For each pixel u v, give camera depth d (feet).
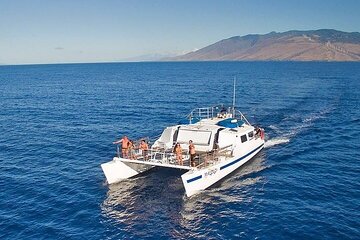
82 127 159.74
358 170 100.27
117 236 67.31
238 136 101.40
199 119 115.03
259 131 116.98
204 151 96.32
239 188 88.12
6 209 78.54
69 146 128.16
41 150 123.85
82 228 70.23
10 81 480.64
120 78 507.30
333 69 653.71
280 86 331.57
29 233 68.64
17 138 140.87
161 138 103.09
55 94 299.58
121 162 91.40
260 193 85.35
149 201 81.10
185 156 92.58
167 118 178.60
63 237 67.15
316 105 209.77
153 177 95.40
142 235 67.56
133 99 256.11
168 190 86.89
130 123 167.12
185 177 80.33
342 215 74.28
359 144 125.80
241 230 69.31
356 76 456.45
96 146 127.54
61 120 177.68
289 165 104.22
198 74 577.43
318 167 102.78
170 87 346.54
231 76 501.56
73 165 107.24
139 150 95.71
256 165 104.01
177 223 71.67
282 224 71.15
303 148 120.37
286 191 86.48
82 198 83.25
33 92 319.68
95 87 364.79
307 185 89.97
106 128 156.66
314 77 442.09
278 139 131.75
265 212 76.02
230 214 75.25
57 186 90.79
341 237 66.33
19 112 204.33
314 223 71.31
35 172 101.65
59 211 77.25
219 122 108.68
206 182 85.92
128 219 73.36
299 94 264.11
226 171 92.94
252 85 347.77
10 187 90.74
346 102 222.07
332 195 84.17
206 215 74.84
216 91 299.99
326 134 139.54
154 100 248.52
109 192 86.17
